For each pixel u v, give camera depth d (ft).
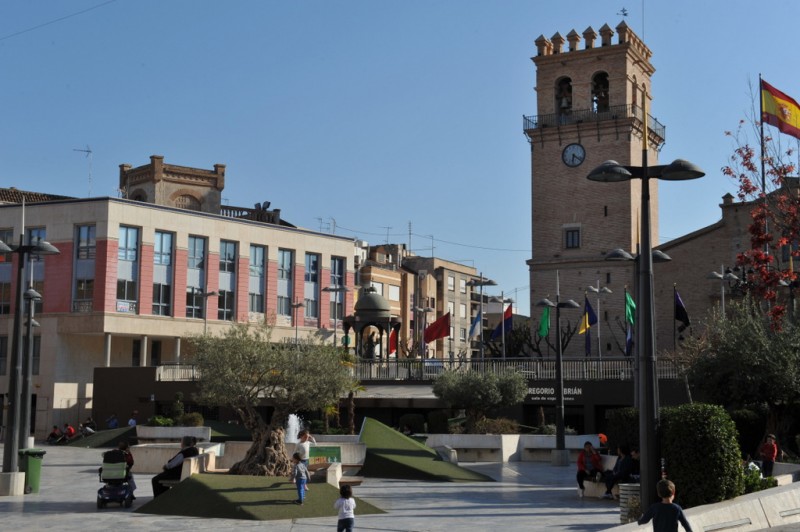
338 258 256.93
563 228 249.75
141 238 214.07
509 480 104.17
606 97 253.24
